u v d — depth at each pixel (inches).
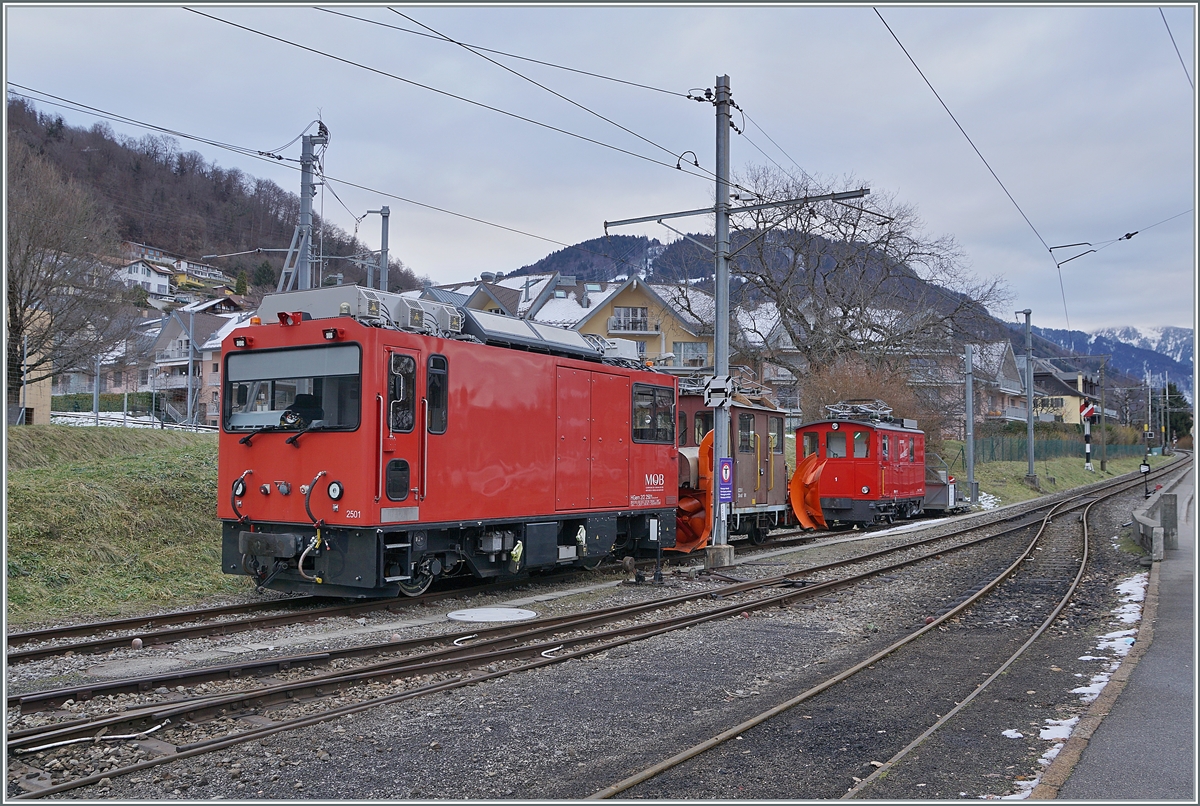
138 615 421.7
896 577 620.1
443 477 446.9
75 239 936.9
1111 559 698.2
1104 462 2711.6
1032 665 344.8
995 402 3031.5
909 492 1130.7
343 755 229.6
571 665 339.6
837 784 215.8
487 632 383.2
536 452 511.5
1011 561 713.0
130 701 265.6
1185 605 449.7
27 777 205.9
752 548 799.1
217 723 249.8
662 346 2017.7
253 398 445.4
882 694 303.0
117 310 1028.5
